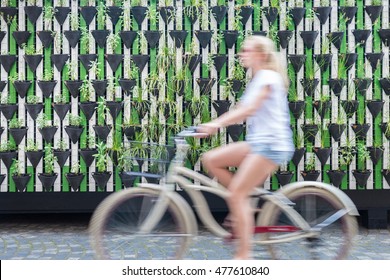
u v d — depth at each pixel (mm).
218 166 6137
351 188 10094
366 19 10141
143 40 9969
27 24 10039
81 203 10000
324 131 10070
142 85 9984
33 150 9906
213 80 9898
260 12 10047
